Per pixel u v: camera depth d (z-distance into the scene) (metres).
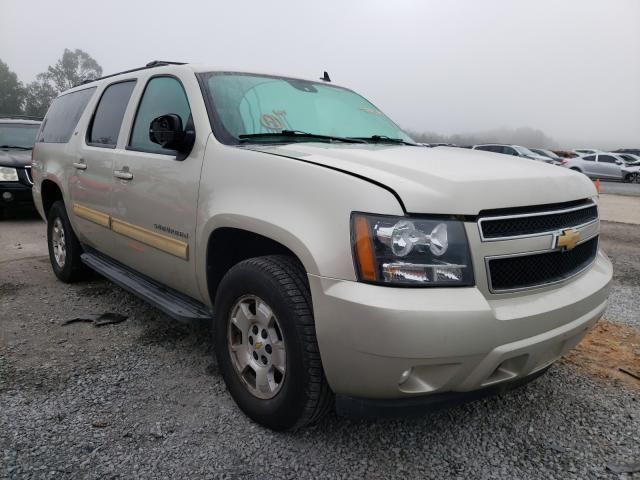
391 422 2.69
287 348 2.33
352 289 2.05
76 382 3.04
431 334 1.97
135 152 3.47
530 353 2.21
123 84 4.03
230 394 2.80
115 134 3.86
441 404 2.17
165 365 3.28
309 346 2.26
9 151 9.12
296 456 2.39
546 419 2.76
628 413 2.83
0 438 2.46
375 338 1.99
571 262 2.50
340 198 2.15
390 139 3.47
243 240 2.81
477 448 2.49
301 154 2.52
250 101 3.17
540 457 2.43
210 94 3.07
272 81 3.50
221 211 2.63
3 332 3.79
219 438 2.51
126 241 3.63
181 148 2.99
